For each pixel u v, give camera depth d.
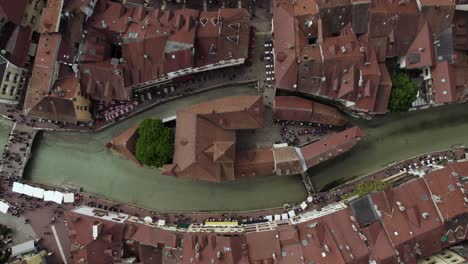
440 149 95.25
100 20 88.62
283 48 86.25
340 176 96.31
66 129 98.31
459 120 95.25
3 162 97.94
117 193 99.19
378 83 84.69
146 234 88.25
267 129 95.62
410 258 81.81
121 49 92.31
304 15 85.94
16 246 95.62
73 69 89.31
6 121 98.88
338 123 92.19
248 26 87.50
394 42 86.19
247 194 97.56
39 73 87.75
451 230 82.06
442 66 85.50
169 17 87.00
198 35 85.75
